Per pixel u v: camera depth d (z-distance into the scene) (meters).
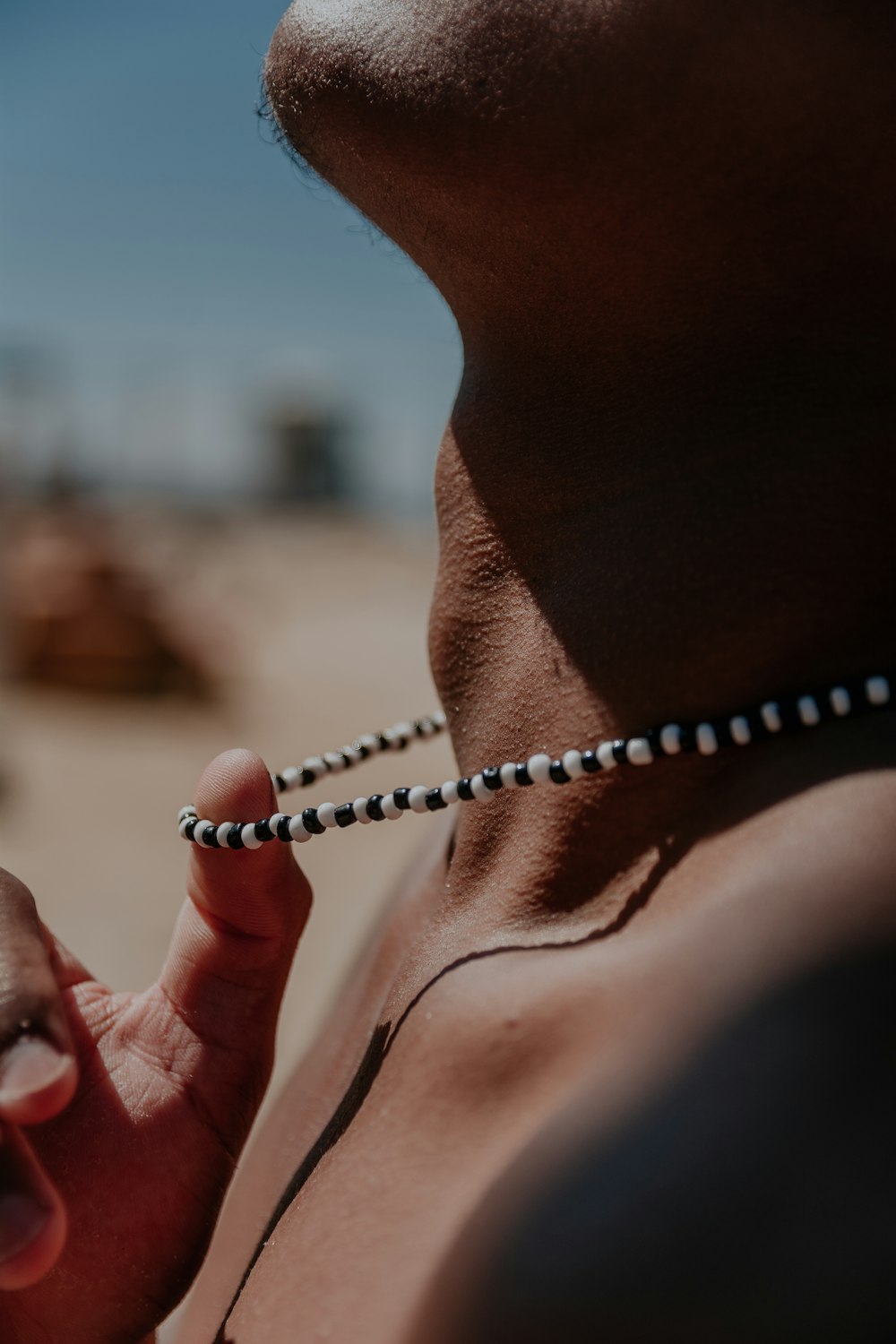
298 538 9.12
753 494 0.34
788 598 0.33
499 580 0.39
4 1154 0.32
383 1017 0.38
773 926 0.29
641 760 0.33
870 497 0.33
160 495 10.38
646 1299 0.27
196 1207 0.40
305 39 0.39
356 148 0.38
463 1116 0.32
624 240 0.35
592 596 0.36
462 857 0.39
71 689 3.79
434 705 4.15
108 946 1.92
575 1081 0.30
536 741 0.37
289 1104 0.46
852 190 0.34
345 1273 0.31
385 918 0.49
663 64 0.34
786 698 0.33
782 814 0.31
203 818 0.41
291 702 4.04
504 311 0.38
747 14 0.33
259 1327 0.32
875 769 0.30
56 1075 0.31
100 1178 0.39
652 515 0.35
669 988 0.30
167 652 3.91
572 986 0.32
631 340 0.36
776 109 0.34
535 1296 0.28
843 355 0.34
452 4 0.36
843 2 0.33
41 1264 0.31
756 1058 0.28
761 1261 0.26
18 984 0.33
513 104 0.35
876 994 0.28
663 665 0.34
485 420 0.40
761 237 0.34
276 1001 0.42
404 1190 0.32
